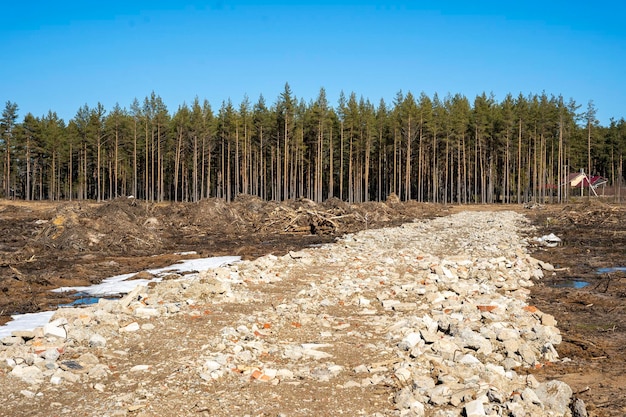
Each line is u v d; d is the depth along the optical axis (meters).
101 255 23.95
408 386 7.94
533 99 81.00
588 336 11.24
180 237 32.59
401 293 14.85
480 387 7.77
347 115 72.31
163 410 7.00
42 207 56.28
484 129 75.50
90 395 7.51
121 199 38.66
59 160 79.00
